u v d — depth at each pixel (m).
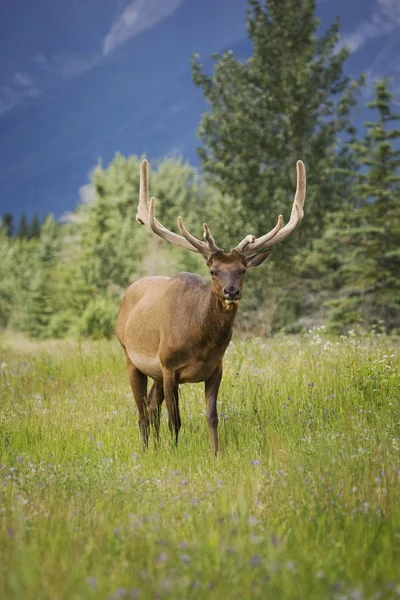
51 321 117.50
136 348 21.22
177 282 19.89
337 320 68.75
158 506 12.27
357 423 18.75
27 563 8.95
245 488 12.91
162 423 21.67
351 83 88.00
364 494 12.33
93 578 8.23
